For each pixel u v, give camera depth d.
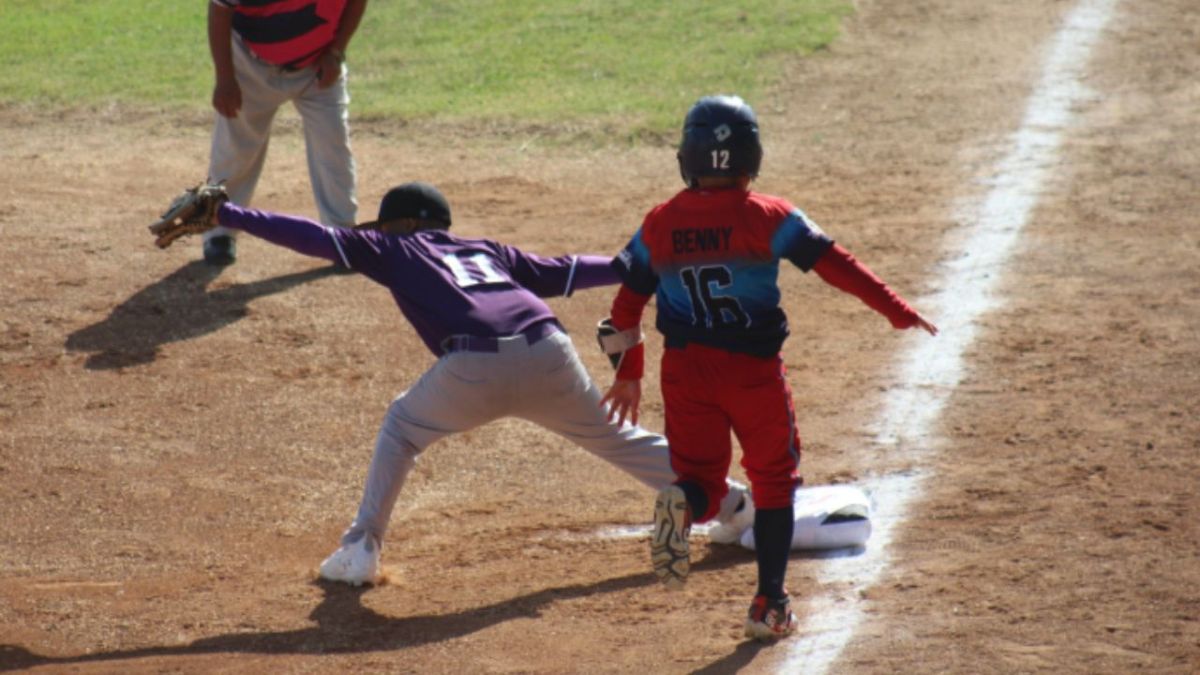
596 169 46.69
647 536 23.25
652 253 18.36
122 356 31.47
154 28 65.19
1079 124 49.50
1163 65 56.00
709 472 18.95
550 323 20.97
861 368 30.39
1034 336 31.52
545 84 56.06
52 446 27.05
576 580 21.44
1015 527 22.16
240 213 20.27
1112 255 36.72
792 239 17.69
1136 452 25.00
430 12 66.69
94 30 64.81
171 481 25.75
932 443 26.19
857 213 41.34
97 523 24.05
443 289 20.70
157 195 43.47
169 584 21.73
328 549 23.16
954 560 21.03
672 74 56.75
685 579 17.98
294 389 29.98
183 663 18.67
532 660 18.39
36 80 56.91
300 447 27.27
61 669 18.59
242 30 35.06
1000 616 18.88
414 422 21.05
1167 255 36.50
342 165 36.94
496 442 27.47
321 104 36.41
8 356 31.30
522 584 21.34
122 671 18.44
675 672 17.73
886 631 18.61
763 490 18.72
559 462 26.59
